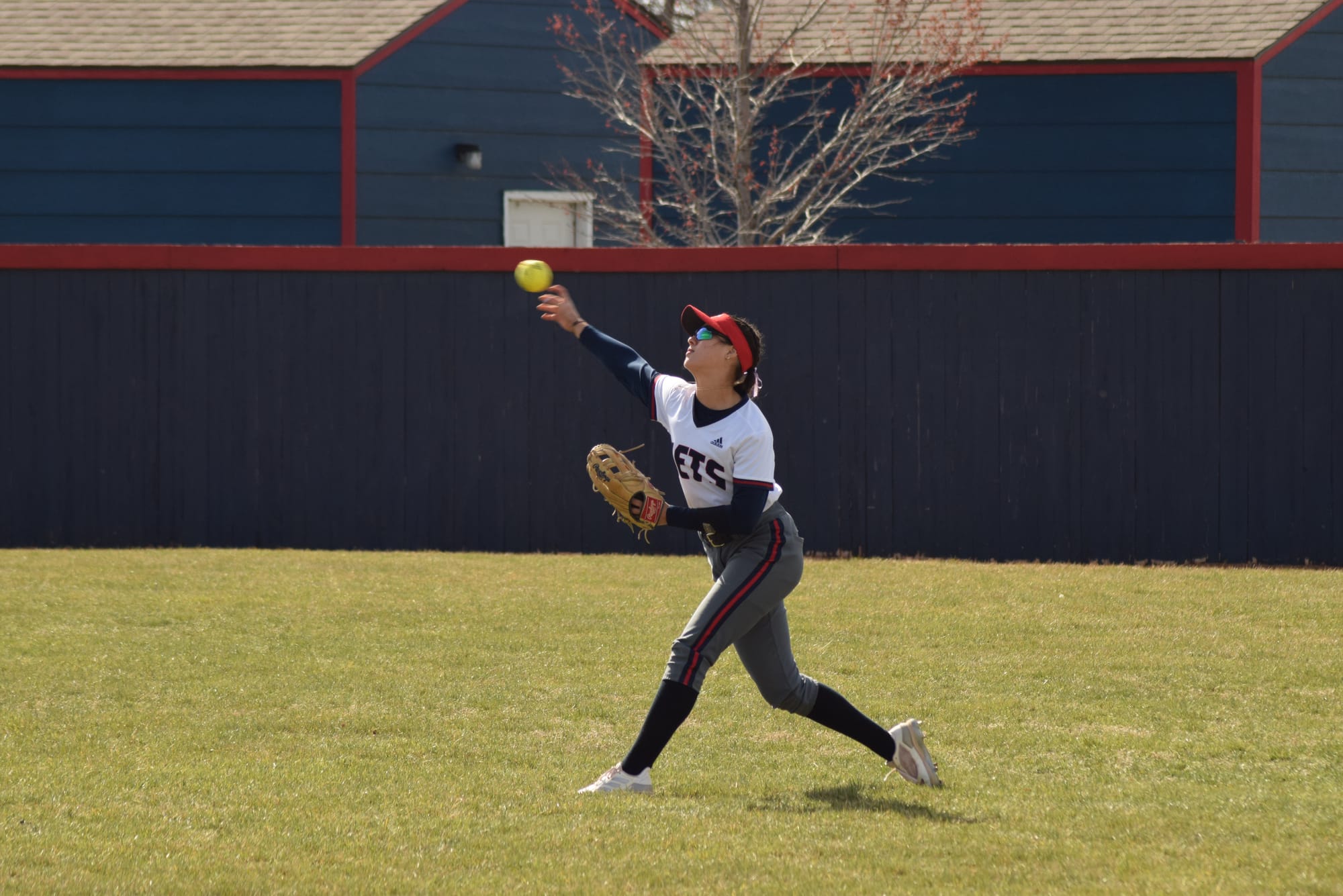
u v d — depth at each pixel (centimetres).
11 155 5547
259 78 5528
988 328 3678
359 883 1254
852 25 5606
